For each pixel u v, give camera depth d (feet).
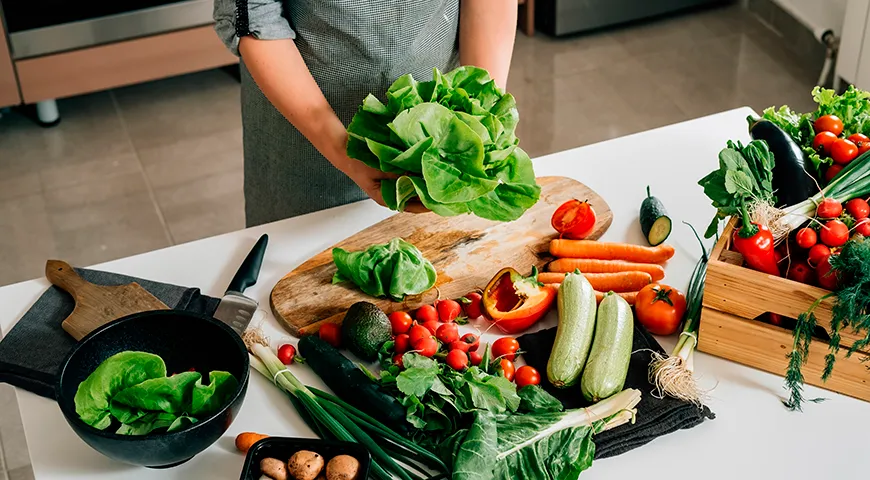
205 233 9.66
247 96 6.00
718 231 5.13
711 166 5.63
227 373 4.01
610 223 5.18
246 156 6.39
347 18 5.19
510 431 3.97
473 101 4.57
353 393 4.18
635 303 4.64
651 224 5.02
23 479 7.55
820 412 4.23
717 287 4.24
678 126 5.95
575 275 4.57
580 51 12.10
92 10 10.04
